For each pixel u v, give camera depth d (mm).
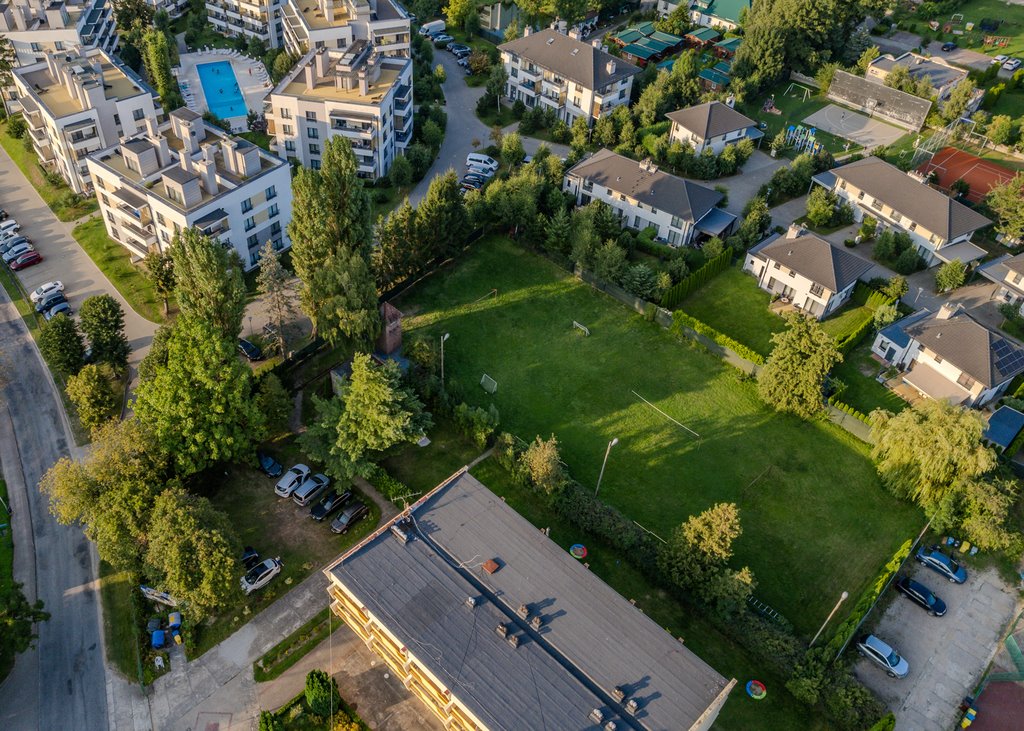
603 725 52344
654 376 92750
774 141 136000
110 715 61219
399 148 132875
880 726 58750
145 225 99875
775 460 83438
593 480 80188
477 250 110375
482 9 179625
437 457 81750
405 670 58406
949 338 89688
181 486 69000
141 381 79562
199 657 64812
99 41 148625
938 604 70500
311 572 71125
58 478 66812
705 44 169250
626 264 101750
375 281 91188
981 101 150125
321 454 76062
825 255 100875
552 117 142875
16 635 60719
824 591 71875
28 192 119250
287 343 95438
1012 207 113750
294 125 122188
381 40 145125
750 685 63656
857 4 162625
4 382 88562
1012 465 82500
